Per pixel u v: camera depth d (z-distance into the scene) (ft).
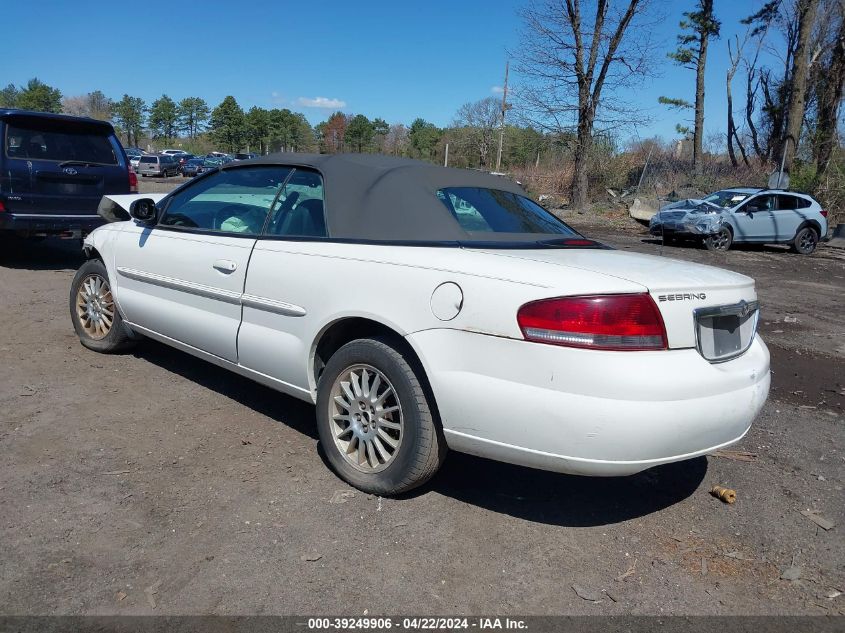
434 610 8.46
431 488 11.57
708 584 9.32
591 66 83.05
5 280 26.35
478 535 10.19
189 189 15.29
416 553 9.62
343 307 11.09
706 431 9.49
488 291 9.59
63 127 28.84
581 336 8.99
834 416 16.05
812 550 10.25
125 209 20.26
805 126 96.37
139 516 10.14
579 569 9.50
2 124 26.96
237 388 15.74
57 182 28.04
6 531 9.53
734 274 11.29
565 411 9.00
